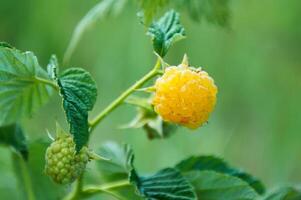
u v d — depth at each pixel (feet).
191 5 1.54
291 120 2.36
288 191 1.48
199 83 1.25
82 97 1.23
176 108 1.25
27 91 1.34
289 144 2.33
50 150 1.25
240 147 2.34
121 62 2.26
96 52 2.27
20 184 1.51
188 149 2.19
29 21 2.26
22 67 1.30
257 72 2.44
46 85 1.34
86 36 2.25
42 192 1.49
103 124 2.25
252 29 2.36
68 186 1.34
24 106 1.37
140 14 1.39
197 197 1.43
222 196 1.42
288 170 2.31
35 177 1.49
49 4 2.26
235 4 2.29
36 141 1.47
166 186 1.34
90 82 1.24
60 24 2.27
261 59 2.42
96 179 1.56
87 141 1.25
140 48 2.24
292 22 2.35
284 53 2.39
